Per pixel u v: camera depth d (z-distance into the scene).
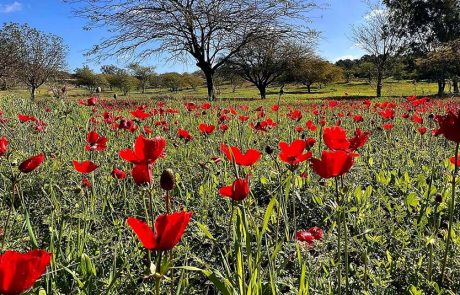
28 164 2.30
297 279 2.35
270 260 1.87
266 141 6.36
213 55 28.34
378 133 7.50
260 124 5.49
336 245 2.79
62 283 2.29
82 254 2.17
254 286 1.78
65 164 4.49
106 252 2.62
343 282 2.39
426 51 47.47
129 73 75.62
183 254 2.59
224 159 4.66
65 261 2.36
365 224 3.15
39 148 5.03
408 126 7.93
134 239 2.67
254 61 45.34
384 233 3.06
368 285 2.37
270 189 4.07
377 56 44.34
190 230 3.05
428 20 46.91
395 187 4.13
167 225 1.24
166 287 2.26
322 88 75.44
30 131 5.98
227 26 26.30
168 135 6.50
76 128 6.73
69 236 2.52
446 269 2.48
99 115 8.80
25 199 3.71
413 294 2.21
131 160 1.69
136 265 2.53
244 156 2.10
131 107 13.09
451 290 2.29
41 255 1.15
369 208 3.46
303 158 2.25
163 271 1.28
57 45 36.31
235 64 45.16
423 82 55.84
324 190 3.89
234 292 1.69
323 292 2.12
